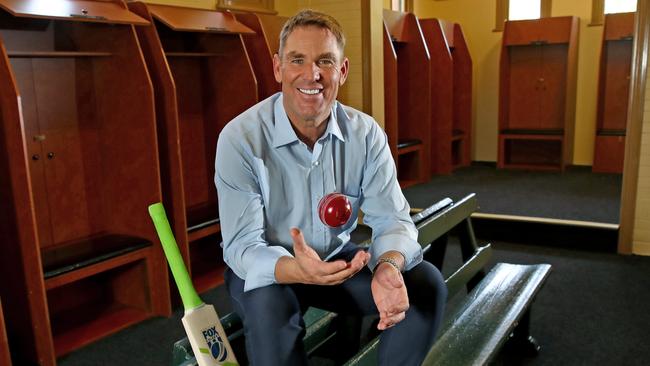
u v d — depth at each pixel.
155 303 3.24
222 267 3.98
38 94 2.99
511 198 5.48
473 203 2.93
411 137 6.50
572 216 4.72
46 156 3.06
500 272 2.64
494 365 2.22
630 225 4.09
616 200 5.27
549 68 7.05
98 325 3.12
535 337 2.85
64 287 3.30
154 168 3.03
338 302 1.53
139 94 2.98
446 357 1.83
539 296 3.39
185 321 1.28
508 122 7.41
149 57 3.15
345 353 2.40
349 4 4.76
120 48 3.01
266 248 1.34
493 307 2.22
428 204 5.34
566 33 6.60
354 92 4.89
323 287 1.54
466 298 2.33
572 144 7.10
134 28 3.03
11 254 2.55
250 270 1.31
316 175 1.45
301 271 1.21
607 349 2.72
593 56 6.80
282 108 1.40
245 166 1.40
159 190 3.04
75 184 3.20
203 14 3.52
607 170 6.70
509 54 7.22
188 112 3.88
